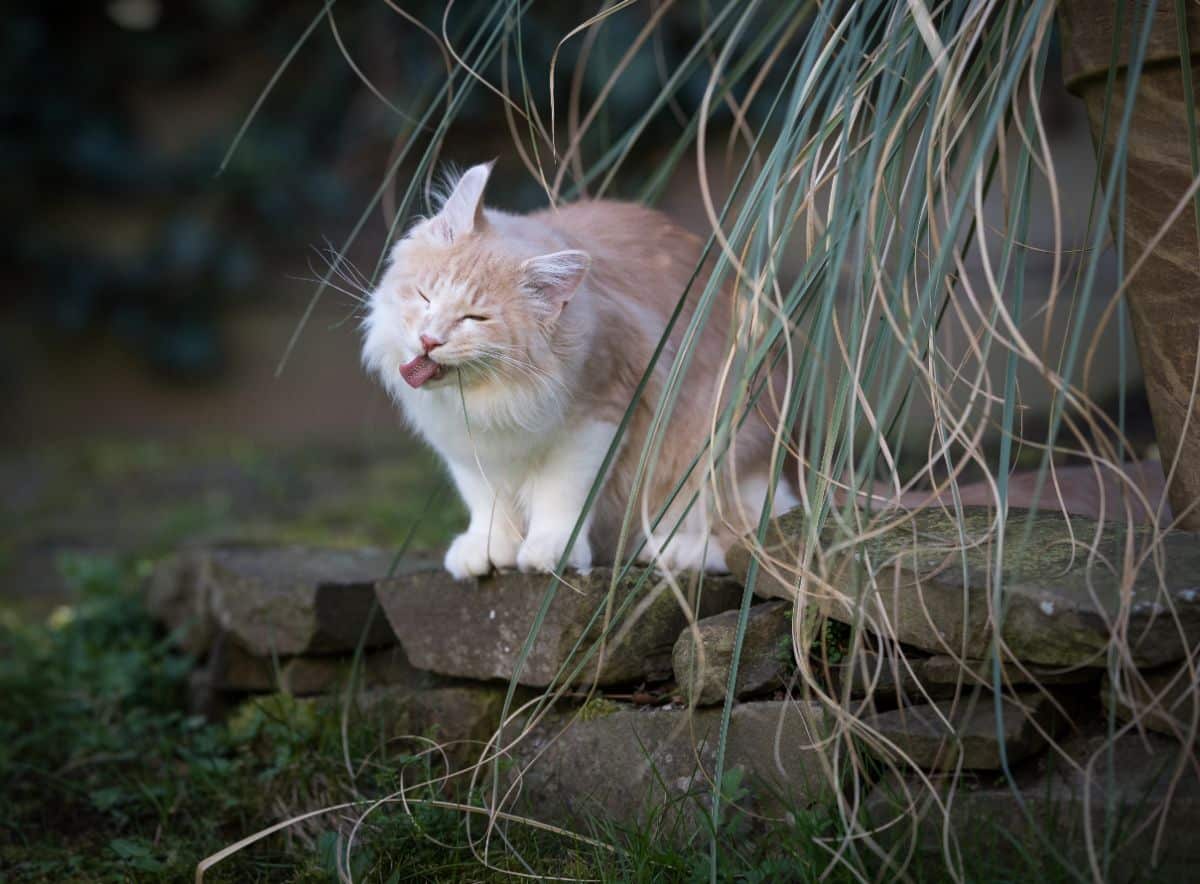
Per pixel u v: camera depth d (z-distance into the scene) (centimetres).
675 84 381
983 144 258
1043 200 884
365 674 429
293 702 425
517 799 345
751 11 307
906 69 318
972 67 309
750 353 286
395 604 395
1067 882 266
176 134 1293
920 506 279
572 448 356
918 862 272
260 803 386
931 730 289
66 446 1120
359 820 324
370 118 1216
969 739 285
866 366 298
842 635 317
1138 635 270
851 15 290
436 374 336
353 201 1245
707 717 325
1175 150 307
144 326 1224
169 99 1293
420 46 1183
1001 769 287
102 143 1247
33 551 736
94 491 902
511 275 336
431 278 339
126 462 1002
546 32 1100
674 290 392
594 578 349
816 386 313
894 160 305
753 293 280
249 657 456
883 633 301
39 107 1242
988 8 280
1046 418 652
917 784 290
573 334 342
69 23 1266
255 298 1252
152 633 520
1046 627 276
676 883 295
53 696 473
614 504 384
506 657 364
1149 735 280
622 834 324
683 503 378
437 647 384
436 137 363
